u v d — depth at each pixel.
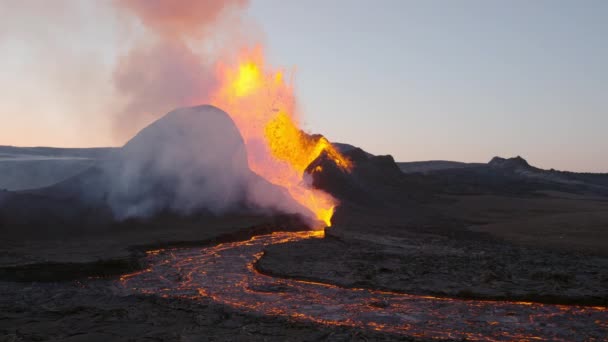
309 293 11.27
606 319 9.27
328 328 7.95
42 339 7.14
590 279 12.29
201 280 12.63
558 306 10.27
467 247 18.06
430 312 9.70
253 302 10.39
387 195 37.53
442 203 39.28
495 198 44.28
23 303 9.62
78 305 9.37
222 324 8.11
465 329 8.58
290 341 7.13
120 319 8.34
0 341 7.04
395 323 8.90
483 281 12.10
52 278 12.36
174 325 8.00
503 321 9.10
